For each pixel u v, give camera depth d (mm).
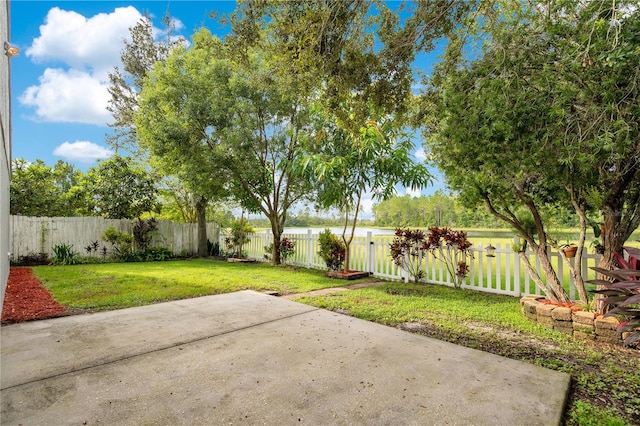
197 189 11148
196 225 14484
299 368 2877
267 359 3074
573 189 4117
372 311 4906
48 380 2631
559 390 2498
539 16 3314
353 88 4125
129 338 3629
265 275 8539
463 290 6551
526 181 4539
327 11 3373
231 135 9820
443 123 4625
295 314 4676
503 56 3361
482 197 5141
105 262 11508
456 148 4164
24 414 2148
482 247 6480
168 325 4125
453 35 3895
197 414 2168
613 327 3545
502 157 3543
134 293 6078
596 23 2613
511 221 5020
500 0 3781
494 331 4016
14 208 11516
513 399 2363
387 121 6883
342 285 7223
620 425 2094
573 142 2855
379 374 2762
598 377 2795
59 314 4625
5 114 4906
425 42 3955
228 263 11531
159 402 2311
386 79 4191
